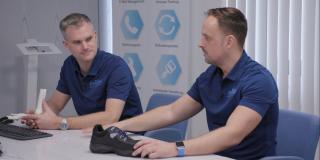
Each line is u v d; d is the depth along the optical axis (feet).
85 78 8.23
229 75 6.61
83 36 7.73
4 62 13.28
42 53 12.40
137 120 7.16
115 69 8.07
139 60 13.41
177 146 5.66
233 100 6.50
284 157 5.96
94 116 7.53
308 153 6.55
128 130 7.09
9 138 6.77
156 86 13.12
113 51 14.01
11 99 13.51
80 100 8.43
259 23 11.30
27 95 12.73
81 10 14.34
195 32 12.50
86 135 6.95
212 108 6.84
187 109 7.23
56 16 13.92
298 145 6.72
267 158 5.88
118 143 5.72
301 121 6.77
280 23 10.94
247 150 6.51
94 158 5.57
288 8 10.75
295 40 10.73
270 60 11.17
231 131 5.85
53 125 7.40
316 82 10.57
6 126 7.44
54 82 14.12
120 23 13.71
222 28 6.41
